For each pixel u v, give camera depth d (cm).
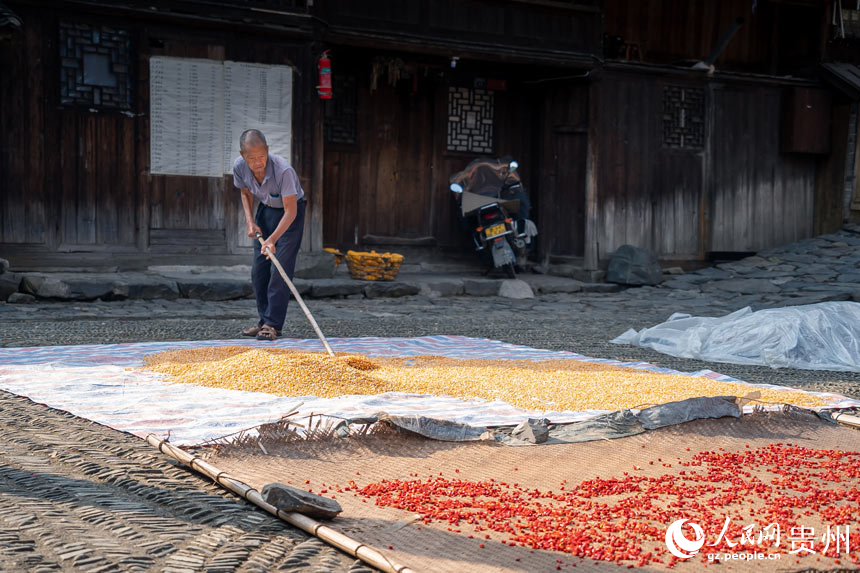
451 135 1250
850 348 608
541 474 295
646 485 283
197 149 970
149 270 954
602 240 1228
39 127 897
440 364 525
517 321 839
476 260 1277
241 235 999
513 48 1150
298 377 424
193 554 213
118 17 922
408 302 996
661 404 366
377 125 1206
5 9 802
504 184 1186
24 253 898
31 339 609
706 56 1384
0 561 201
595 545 223
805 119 1354
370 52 1181
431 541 226
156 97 947
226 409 374
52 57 898
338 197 1187
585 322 848
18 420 348
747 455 322
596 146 1212
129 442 321
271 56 998
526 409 391
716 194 1317
